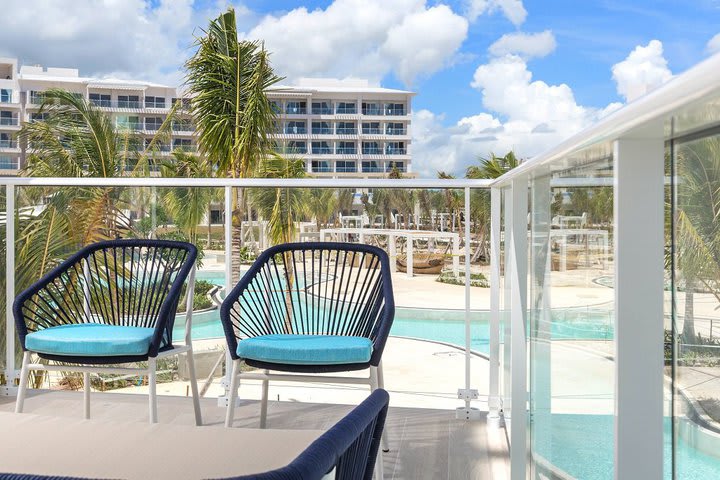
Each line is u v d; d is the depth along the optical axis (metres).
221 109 10.66
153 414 2.57
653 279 1.04
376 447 1.09
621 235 1.04
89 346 2.53
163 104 54.66
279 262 3.37
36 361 3.69
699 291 0.91
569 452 1.59
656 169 1.03
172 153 16.31
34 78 53.62
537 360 2.04
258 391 3.63
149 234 3.58
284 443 1.28
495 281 3.27
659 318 1.04
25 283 3.62
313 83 64.81
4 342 3.64
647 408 1.05
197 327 3.58
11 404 3.41
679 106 0.69
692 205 0.92
